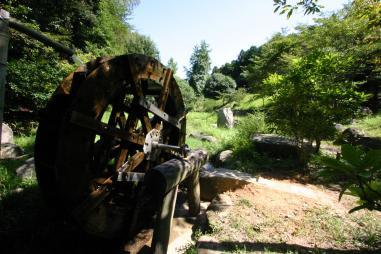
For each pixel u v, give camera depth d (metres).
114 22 16.91
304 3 2.30
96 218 2.86
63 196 2.64
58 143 2.59
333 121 5.12
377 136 6.98
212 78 33.44
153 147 3.33
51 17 11.45
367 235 2.89
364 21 9.68
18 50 8.07
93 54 13.95
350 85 5.27
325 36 11.16
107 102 3.02
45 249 2.85
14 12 7.82
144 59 3.41
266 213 3.45
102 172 3.15
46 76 7.46
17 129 6.81
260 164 5.65
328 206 3.62
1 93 2.03
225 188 4.31
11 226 3.07
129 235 3.21
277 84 5.36
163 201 2.50
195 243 2.97
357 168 0.99
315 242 2.81
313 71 5.05
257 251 2.67
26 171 4.19
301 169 5.26
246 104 20.06
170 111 4.41
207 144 7.76
